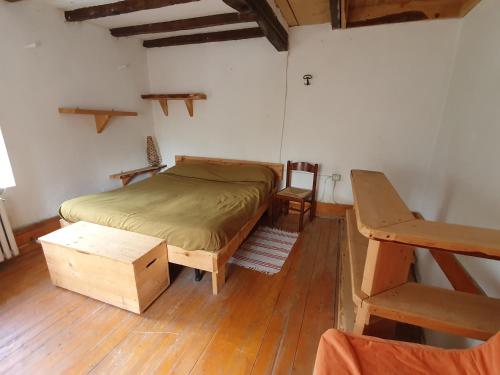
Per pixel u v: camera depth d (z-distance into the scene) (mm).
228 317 1688
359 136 2955
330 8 2217
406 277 1071
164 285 1904
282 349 1466
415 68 2588
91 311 1713
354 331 1084
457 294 1016
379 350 915
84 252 1684
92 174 3041
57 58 2535
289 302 1831
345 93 2889
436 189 2359
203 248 1771
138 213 2061
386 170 2951
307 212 3434
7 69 2166
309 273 2164
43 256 2314
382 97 2768
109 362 1374
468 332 881
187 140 3812
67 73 2643
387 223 941
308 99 3047
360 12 2574
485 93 1627
